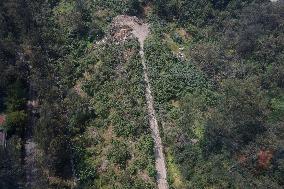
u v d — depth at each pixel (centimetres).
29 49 6250
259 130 5341
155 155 5153
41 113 5303
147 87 5956
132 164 5019
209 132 5297
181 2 7506
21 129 5322
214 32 7288
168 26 7219
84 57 6431
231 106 5566
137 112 5541
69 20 6969
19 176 4881
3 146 5003
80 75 6178
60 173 4994
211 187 4803
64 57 6425
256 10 7381
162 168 5022
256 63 6681
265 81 6334
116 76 6016
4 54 5997
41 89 5638
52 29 6794
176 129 5422
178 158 5106
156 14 7369
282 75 6262
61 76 6131
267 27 7162
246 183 4772
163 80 6016
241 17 7519
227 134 5262
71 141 5272
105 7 7269
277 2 7612
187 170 4962
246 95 5641
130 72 6053
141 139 5256
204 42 7119
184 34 7225
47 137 4956
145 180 4866
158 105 5712
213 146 5188
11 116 5291
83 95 5903
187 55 6719
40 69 5938
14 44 6141
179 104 5834
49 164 4925
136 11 7238
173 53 6638
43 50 6381
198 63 6569
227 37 7169
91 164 5056
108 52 6338
